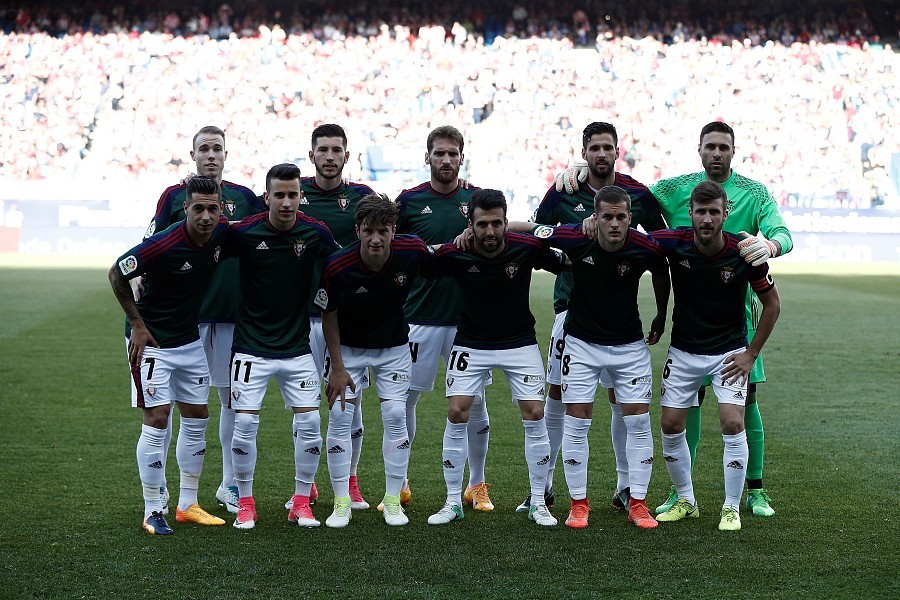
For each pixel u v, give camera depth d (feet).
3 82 120.47
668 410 22.09
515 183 113.80
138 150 116.06
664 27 131.85
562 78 124.98
